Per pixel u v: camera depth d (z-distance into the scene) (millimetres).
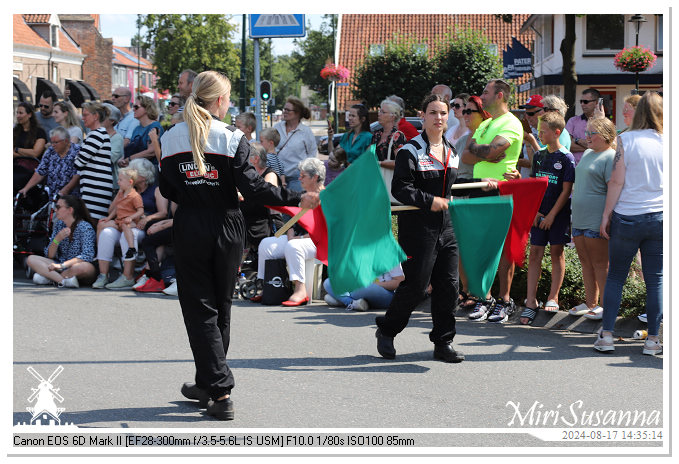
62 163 10359
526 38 42094
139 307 8312
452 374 5797
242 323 7566
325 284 8602
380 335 6258
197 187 4684
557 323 7387
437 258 6066
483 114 7035
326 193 5586
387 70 34219
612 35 31781
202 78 4754
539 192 6477
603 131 6848
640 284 7367
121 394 5266
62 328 7254
